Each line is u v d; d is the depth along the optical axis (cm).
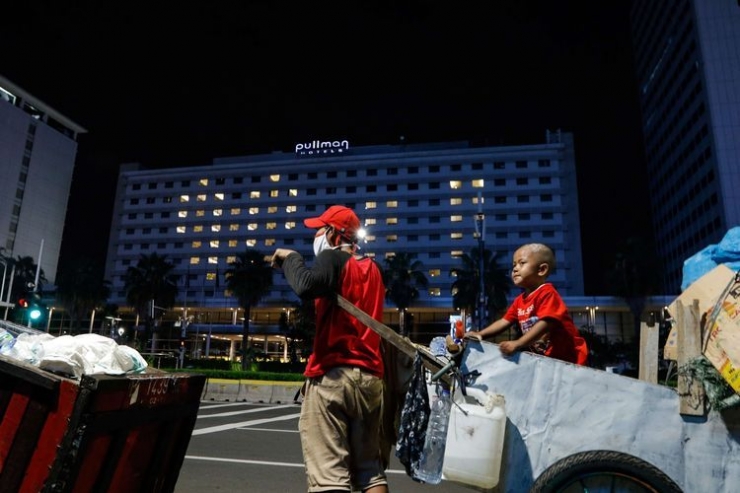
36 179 10562
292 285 228
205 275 10262
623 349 5681
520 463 246
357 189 10138
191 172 10850
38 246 10538
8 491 190
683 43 9575
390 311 8319
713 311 234
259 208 10419
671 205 10462
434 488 559
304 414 228
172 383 259
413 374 238
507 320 334
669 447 235
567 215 9338
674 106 10150
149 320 5984
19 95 10444
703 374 232
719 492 226
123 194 11169
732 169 8081
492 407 236
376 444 230
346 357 224
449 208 9700
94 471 209
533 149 9675
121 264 10744
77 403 192
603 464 237
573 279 9050
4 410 195
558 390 250
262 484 539
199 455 703
